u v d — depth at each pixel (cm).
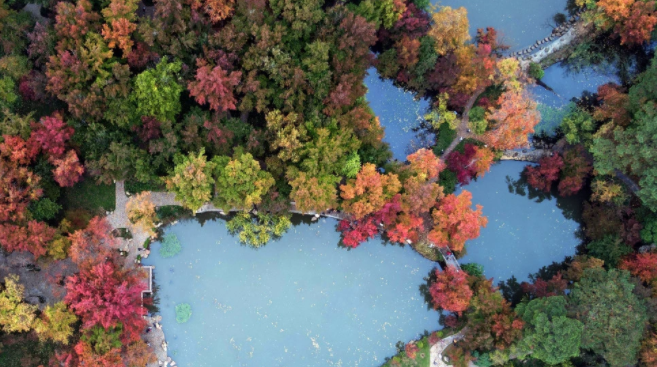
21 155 4791
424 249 5791
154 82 4947
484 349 5528
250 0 5031
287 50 5291
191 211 5688
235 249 5747
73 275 5006
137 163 5122
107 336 4959
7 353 5384
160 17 5016
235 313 5691
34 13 5525
